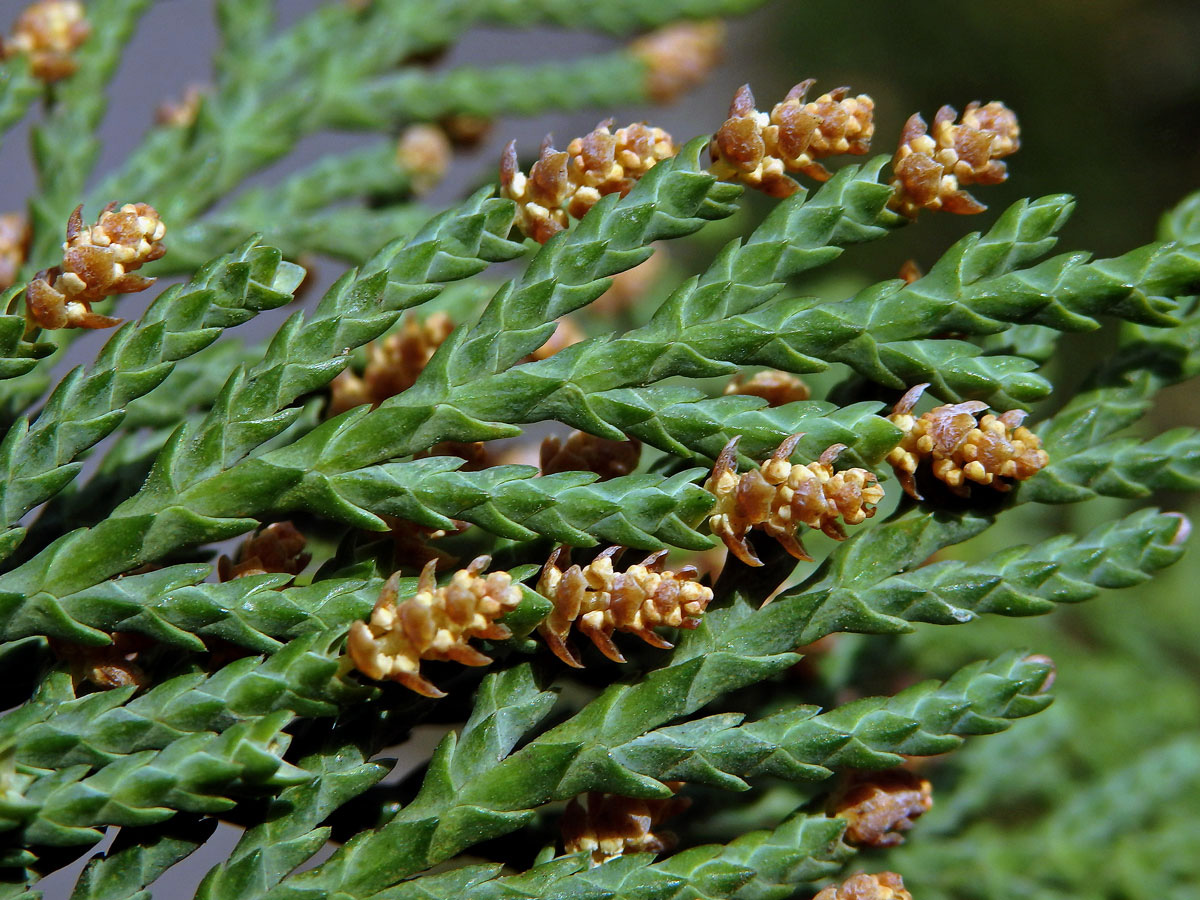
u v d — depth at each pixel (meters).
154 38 0.32
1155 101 0.49
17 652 0.14
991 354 0.15
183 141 0.17
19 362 0.14
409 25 0.18
